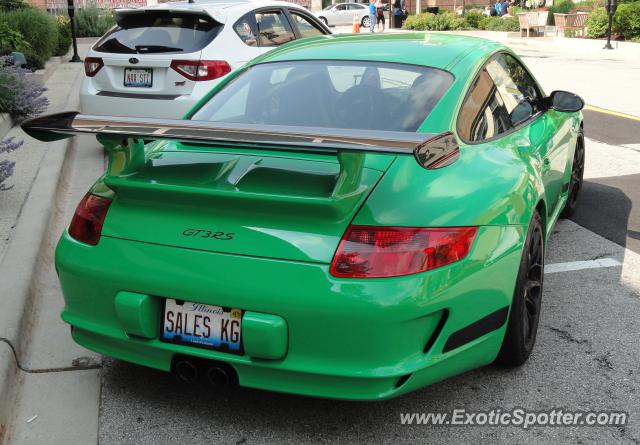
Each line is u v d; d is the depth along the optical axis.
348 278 2.48
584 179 6.81
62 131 2.57
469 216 2.73
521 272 3.04
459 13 45.72
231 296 2.55
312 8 42.72
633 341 3.58
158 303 2.73
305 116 3.24
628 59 19.38
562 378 3.23
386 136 2.26
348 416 2.95
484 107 3.48
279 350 2.54
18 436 2.86
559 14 29.69
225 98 3.52
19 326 3.49
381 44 3.75
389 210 2.59
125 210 2.83
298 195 2.57
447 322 2.63
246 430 2.87
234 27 6.80
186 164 2.91
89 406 3.05
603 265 4.59
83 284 2.83
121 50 6.64
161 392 3.15
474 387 3.16
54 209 5.53
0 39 11.24
